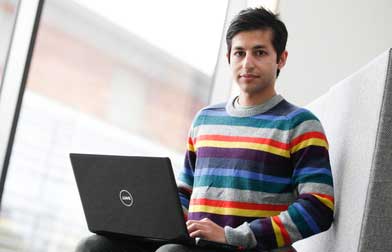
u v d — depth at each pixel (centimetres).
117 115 294
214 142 177
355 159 163
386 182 147
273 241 153
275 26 178
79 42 286
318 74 295
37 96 278
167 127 303
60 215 278
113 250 158
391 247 144
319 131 167
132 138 296
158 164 145
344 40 297
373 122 154
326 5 299
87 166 161
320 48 297
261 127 171
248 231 152
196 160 182
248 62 174
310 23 298
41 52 279
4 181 241
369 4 299
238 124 176
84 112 287
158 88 300
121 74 294
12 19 248
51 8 280
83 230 282
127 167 152
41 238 274
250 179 165
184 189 187
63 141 282
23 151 271
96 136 290
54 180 278
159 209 147
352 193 159
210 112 187
